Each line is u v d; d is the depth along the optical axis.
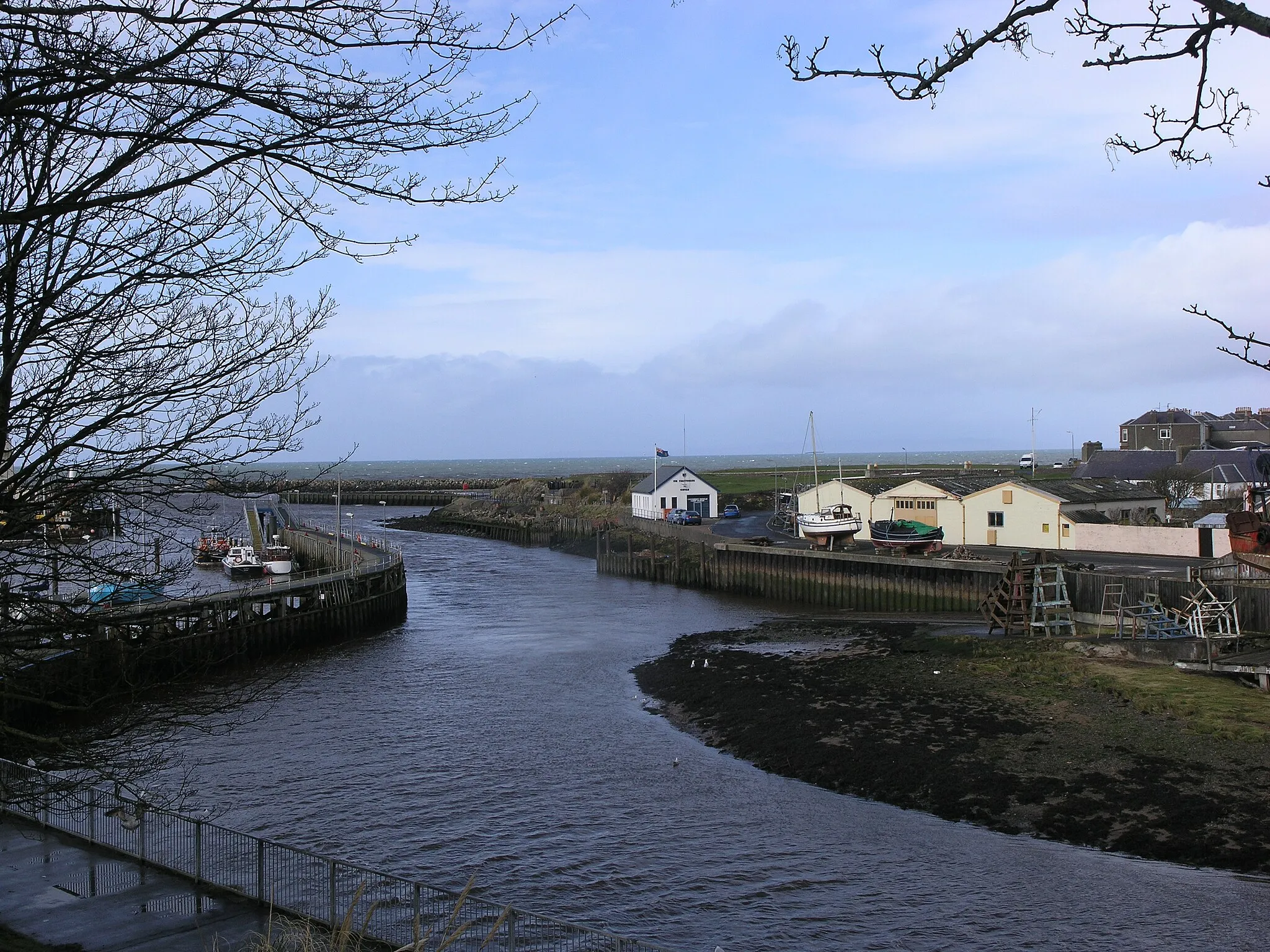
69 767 9.19
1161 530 51.34
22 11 5.54
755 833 21.19
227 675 37.75
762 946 16.12
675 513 85.25
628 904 17.88
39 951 12.77
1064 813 20.64
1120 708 26.27
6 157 7.48
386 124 6.74
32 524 8.33
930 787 22.89
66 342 8.30
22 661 9.22
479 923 15.64
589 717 31.55
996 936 16.09
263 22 6.06
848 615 51.66
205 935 13.42
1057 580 38.62
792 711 29.59
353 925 14.07
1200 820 19.53
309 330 9.66
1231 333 5.84
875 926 16.69
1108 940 15.73
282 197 6.99
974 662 33.28
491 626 50.88
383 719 31.42
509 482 180.00
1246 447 87.50
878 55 5.20
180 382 8.38
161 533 9.59
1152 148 5.13
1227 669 28.41
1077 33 4.95
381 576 51.97
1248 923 15.92
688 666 37.81
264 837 21.27
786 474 155.88
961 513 61.28
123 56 6.52
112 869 15.83
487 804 23.41
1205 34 4.75
